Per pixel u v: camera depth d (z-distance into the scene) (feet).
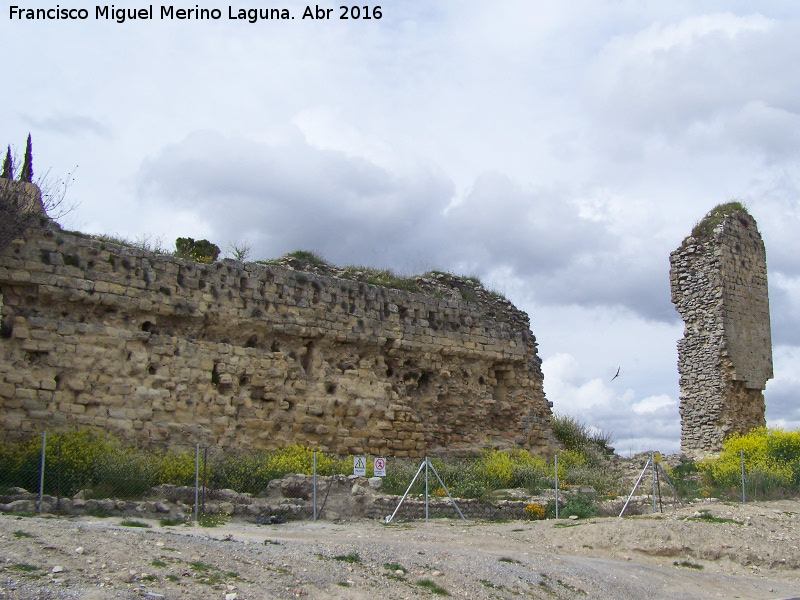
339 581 50.21
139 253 94.07
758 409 148.56
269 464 87.40
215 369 97.96
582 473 115.24
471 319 126.21
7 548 45.29
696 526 77.71
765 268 154.81
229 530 65.72
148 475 74.79
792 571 72.49
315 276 109.29
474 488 88.74
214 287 99.30
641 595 59.31
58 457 70.03
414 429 114.42
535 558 63.67
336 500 79.51
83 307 89.35
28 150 104.12
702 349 146.30
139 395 90.63
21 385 83.46
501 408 127.85
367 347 113.50
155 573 45.14
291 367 104.58
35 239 86.63
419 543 64.95
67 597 39.29
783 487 105.60
